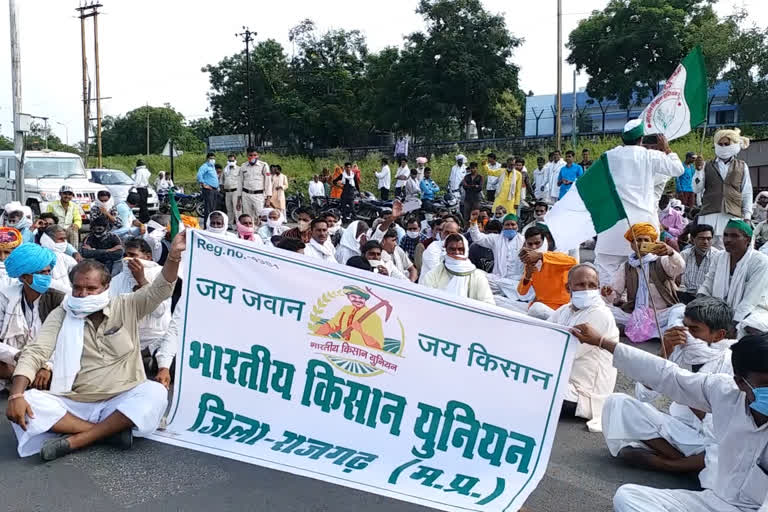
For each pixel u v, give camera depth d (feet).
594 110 151.64
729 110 130.41
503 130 151.84
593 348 17.89
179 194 82.38
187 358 15.03
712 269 23.58
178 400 15.02
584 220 20.89
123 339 15.56
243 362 14.75
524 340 13.65
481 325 13.83
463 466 13.47
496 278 29.60
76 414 15.33
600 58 117.29
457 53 124.88
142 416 14.93
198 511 12.89
